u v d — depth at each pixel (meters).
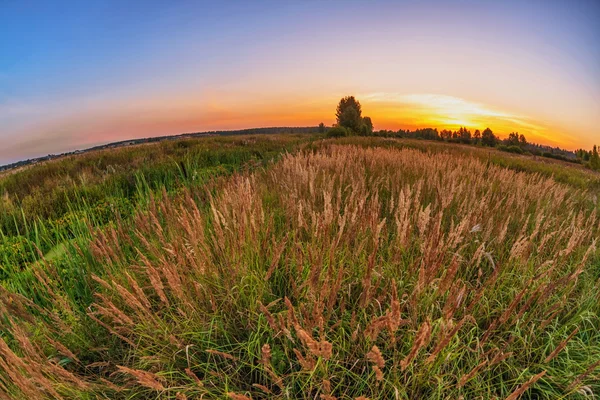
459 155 12.15
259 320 1.98
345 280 2.35
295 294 2.16
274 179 4.71
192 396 1.79
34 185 7.21
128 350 2.11
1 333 2.21
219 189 4.39
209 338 2.00
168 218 3.11
